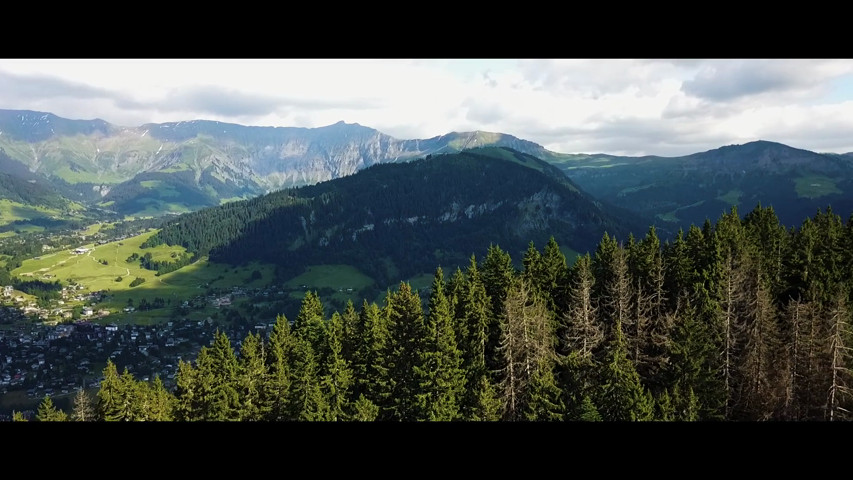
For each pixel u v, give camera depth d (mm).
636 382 41375
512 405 45375
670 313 52562
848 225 67812
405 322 50344
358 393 52969
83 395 47250
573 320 49688
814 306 46594
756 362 45062
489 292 57938
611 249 59219
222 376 51406
